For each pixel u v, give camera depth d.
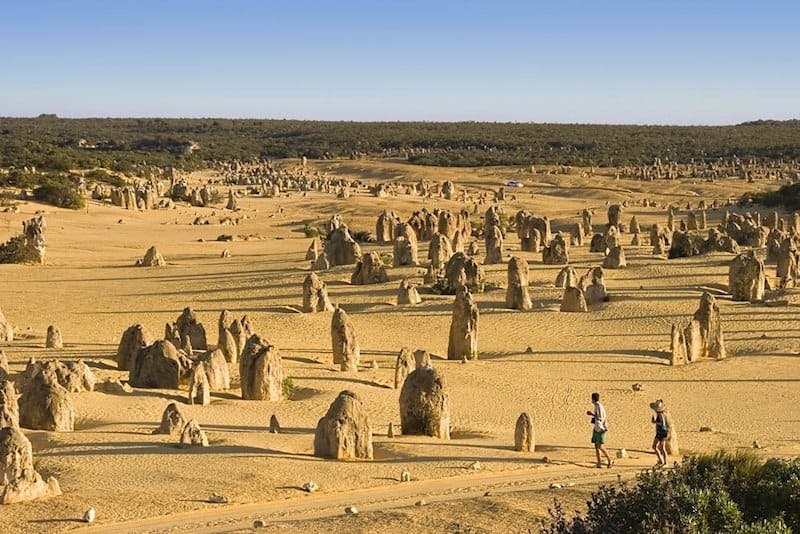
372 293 84.88
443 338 69.56
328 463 33.31
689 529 20.44
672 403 51.53
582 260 101.12
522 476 32.59
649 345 66.50
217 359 48.94
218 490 29.50
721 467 23.95
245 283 92.12
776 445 40.28
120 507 27.64
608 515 22.25
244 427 39.72
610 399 52.03
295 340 67.50
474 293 84.56
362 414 34.81
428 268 89.75
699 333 63.06
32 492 28.11
